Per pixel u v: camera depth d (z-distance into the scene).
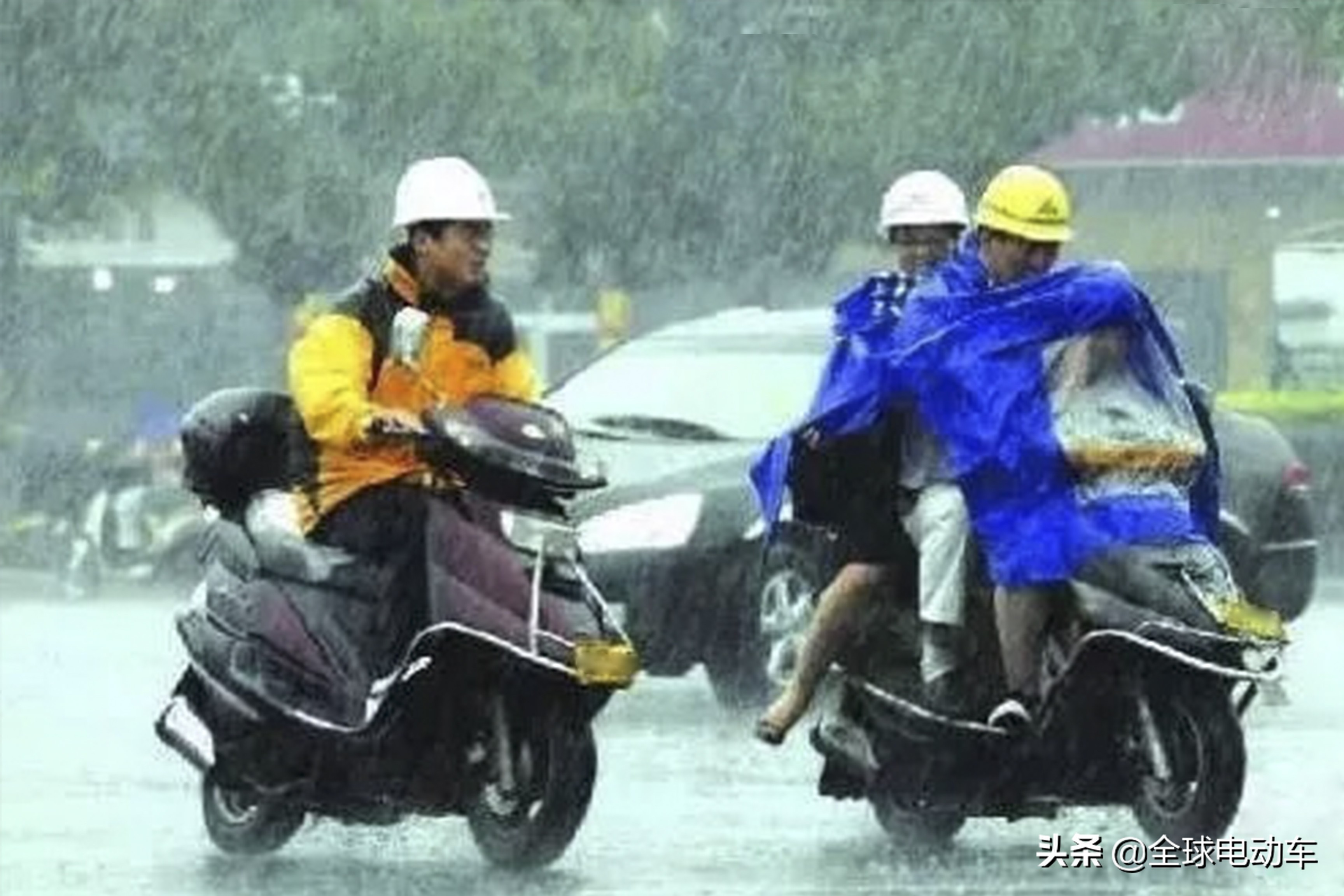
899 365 21.91
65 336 91.75
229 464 22.39
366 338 21.64
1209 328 96.44
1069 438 21.48
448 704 21.25
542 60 83.81
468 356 21.81
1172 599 21.11
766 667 32.06
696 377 34.31
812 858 22.42
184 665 36.62
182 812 24.94
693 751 28.91
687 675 36.78
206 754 22.06
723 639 32.25
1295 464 35.81
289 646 21.75
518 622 20.94
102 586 64.25
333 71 83.94
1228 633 21.08
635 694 34.91
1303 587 35.78
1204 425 22.23
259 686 21.75
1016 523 21.41
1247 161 95.31
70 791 26.11
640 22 83.81
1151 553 21.25
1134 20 81.06
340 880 21.44
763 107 82.69
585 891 20.84
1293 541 35.62
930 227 22.95
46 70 83.56
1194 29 81.12
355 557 21.64
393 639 21.52
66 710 32.66
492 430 21.19
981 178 81.56
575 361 92.94
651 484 32.44
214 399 22.53
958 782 22.17
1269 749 28.50
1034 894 20.64
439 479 21.44
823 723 22.78
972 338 21.78
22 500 72.00
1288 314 89.44
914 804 22.45
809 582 31.64
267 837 22.62
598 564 32.12
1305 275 89.25
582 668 20.84
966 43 81.44
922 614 21.89
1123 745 21.55
